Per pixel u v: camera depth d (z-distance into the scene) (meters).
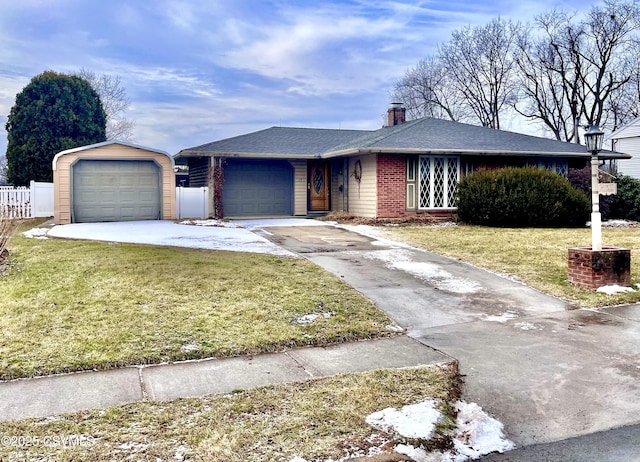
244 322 5.74
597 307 6.76
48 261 8.77
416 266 9.09
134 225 15.64
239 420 3.51
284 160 19.75
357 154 16.95
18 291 6.80
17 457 2.97
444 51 41.00
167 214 17.89
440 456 3.15
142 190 17.61
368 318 6.11
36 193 19.33
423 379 4.32
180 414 3.59
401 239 12.36
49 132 24.69
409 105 43.47
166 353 4.84
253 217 19.02
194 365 4.63
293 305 6.42
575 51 34.31
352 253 10.30
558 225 15.44
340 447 3.18
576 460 3.14
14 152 24.59
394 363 4.77
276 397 3.90
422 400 3.88
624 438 3.40
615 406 3.88
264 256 9.54
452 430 3.45
